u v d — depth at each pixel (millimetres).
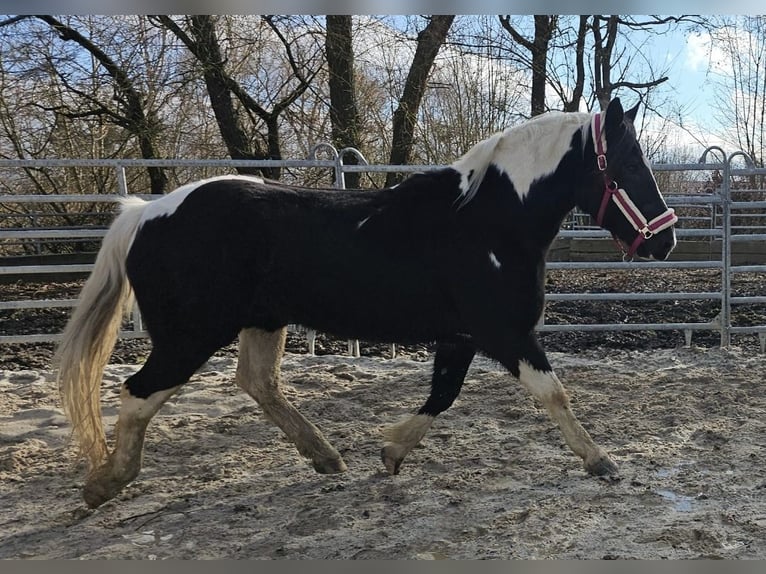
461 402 5047
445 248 3439
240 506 3336
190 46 12578
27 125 13664
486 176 3549
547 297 6695
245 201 3451
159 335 3424
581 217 13820
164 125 13828
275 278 3461
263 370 3939
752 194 14758
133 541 3033
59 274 12156
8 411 5023
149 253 3416
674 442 4133
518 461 3871
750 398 4953
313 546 2918
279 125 14422
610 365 6066
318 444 3842
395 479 3680
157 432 4477
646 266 6711
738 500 3293
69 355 3414
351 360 6445
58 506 3439
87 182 13969
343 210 3521
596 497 3334
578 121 3621
